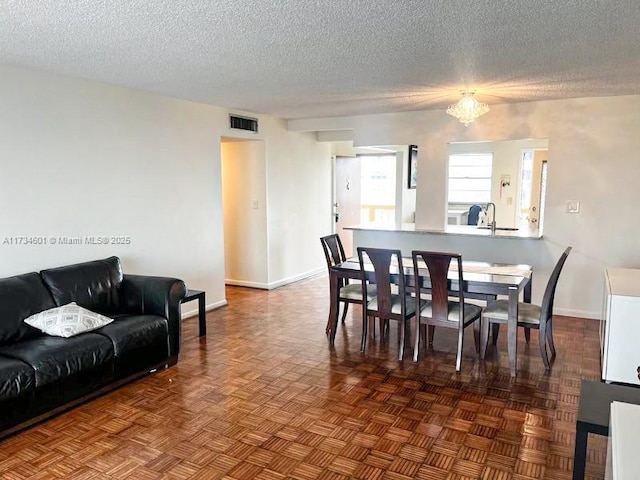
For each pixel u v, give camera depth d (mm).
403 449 2639
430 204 5773
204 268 5375
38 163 3646
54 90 3719
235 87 4266
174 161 4891
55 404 2953
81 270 3775
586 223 4969
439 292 3791
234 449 2643
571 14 2387
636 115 4664
